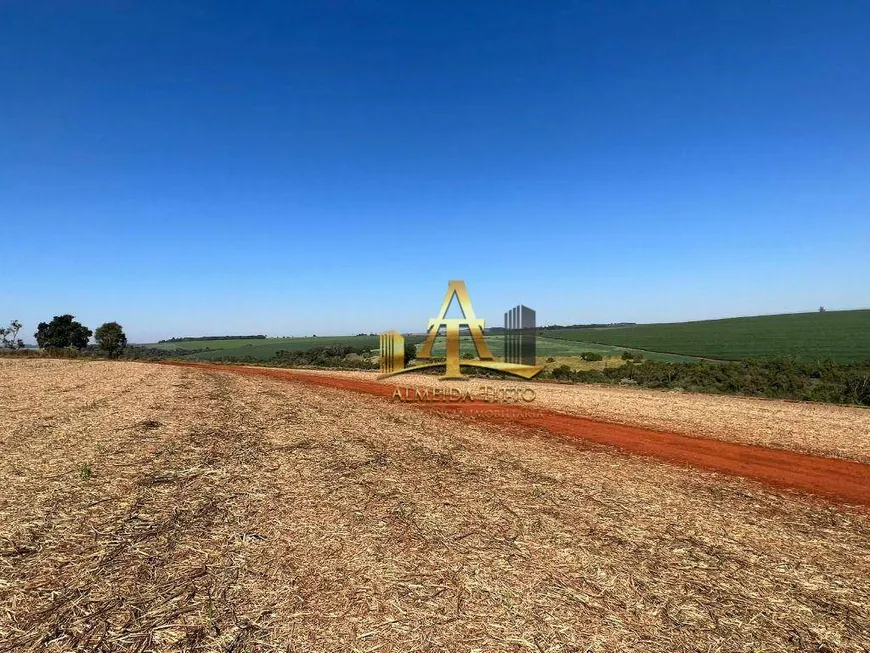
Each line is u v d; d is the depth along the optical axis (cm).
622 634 374
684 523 618
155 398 1658
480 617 389
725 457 1020
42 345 7306
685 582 460
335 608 395
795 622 400
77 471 755
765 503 724
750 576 480
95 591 410
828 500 755
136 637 350
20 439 972
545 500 684
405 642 353
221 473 763
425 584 438
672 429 1316
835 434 1259
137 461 819
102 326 6606
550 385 2494
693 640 370
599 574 470
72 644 340
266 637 353
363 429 1175
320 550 502
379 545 517
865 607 429
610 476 831
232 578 438
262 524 566
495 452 976
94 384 2152
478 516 612
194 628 362
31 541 504
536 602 414
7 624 362
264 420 1255
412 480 758
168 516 582
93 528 541
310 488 702
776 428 1334
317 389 2119
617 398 1953
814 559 527
